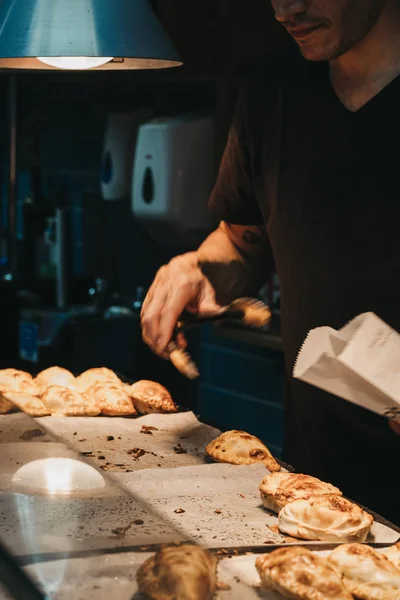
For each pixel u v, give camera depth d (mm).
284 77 2115
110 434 1908
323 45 1834
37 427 1645
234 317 2121
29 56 1704
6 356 4238
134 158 4008
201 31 3330
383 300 1976
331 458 2107
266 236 2348
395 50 1923
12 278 4406
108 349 3926
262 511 1518
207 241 2336
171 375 4004
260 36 3184
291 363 2170
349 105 1988
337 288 2031
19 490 1368
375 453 2037
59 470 1414
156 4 3324
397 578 1251
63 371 2189
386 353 1311
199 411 3977
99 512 1296
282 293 2180
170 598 1099
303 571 1198
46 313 4109
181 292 2090
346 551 1288
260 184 2203
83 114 4570
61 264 4430
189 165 3490
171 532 1243
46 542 1192
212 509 1516
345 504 1446
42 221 4594
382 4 1884
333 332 1337
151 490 1582
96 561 1146
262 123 2158
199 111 3643
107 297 4363
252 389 3691
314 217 2053
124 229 4273
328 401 2072
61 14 1743
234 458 1729
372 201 1968
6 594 1099
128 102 4148
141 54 1763
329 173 2020
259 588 1208
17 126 4770
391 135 1938
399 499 2027
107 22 1755
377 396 1307
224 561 1272
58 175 4848
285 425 2438
